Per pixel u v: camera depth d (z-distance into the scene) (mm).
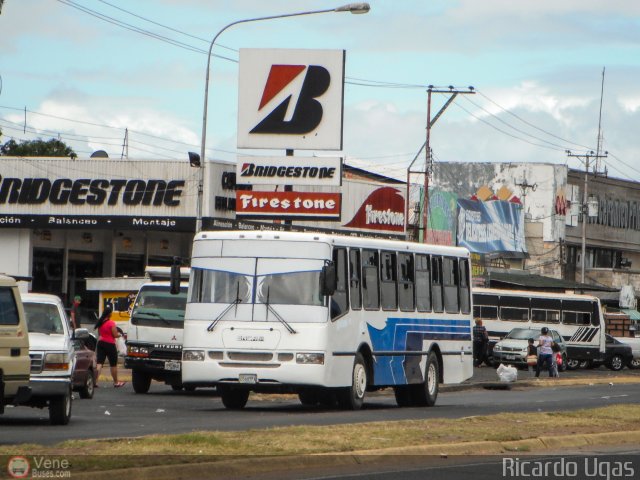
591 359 111000
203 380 41625
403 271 46656
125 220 104188
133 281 80500
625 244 171000
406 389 48281
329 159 96500
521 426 34469
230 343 41406
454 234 138500
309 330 40938
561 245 153375
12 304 31078
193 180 103625
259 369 41094
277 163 96875
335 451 26703
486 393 64562
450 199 138500
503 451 29828
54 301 36188
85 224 104500
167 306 54594
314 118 94500
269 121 94812
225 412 41688
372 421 36906
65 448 25406
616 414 39562
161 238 114375
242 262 41969
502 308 106500
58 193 104938
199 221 76625
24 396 31219
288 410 43312
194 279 42375
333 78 94500
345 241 42844
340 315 42031
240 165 97125
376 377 44312
